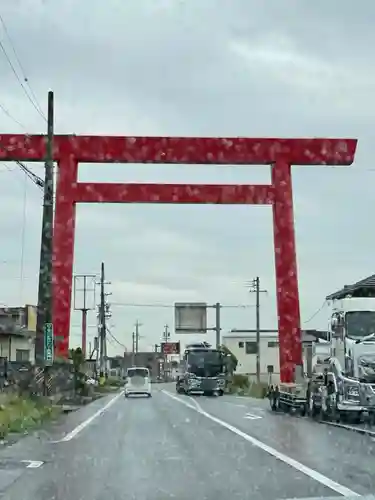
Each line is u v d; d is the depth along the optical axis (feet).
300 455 45.32
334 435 59.57
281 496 30.73
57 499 30.50
